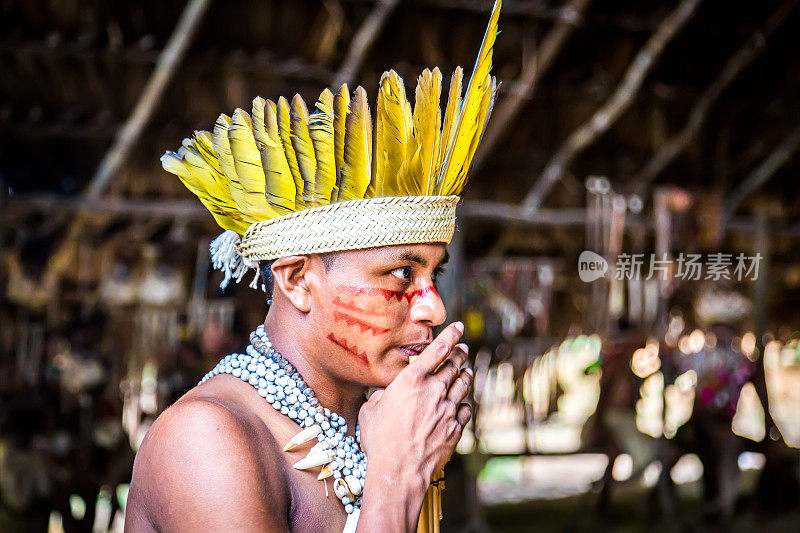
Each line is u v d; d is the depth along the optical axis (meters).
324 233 1.02
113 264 5.40
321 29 4.49
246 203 1.07
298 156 1.02
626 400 5.67
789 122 5.97
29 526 4.86
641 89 5.55
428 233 1.04
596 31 5.00
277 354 1.08
